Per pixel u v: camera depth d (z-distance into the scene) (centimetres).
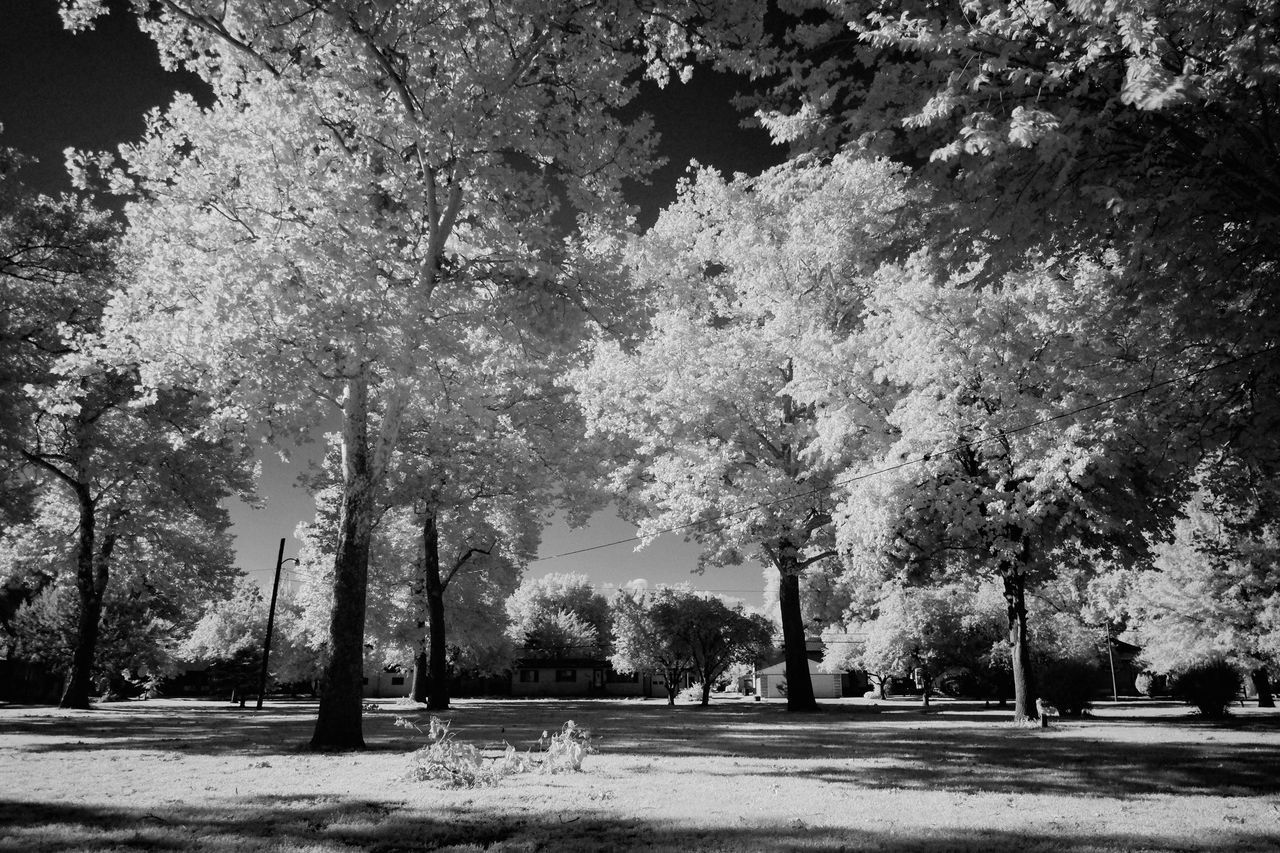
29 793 819
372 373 1508
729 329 2602
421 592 4341
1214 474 1412
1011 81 677
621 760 1133
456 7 1266
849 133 793
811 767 1055
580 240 1680
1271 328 770
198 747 1344
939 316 1836
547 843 575
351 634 1406
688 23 1290
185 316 1238
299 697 6138
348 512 1457
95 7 1323
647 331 1722
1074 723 2006
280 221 1356
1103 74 644
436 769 912
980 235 796
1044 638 3797
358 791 840
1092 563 2306
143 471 2708
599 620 10081
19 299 2188
